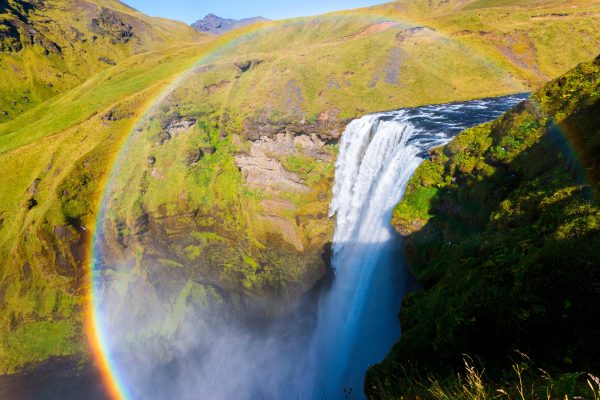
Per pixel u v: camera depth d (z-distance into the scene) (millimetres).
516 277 8656
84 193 56812
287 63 60500
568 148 13336
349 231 39312
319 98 50781
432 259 18906
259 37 107750
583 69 15648
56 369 49500
